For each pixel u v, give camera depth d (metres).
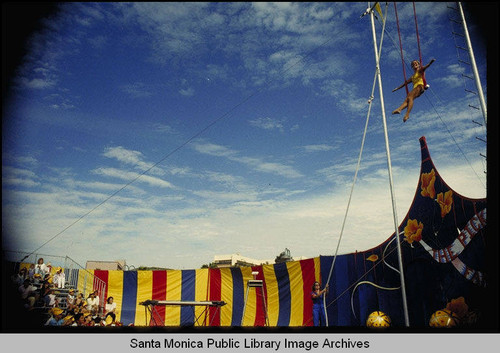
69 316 11.66
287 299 13.42
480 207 9.11
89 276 15.35
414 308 10.24
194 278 15.28
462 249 9.38
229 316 14.30
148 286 15.33
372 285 11.39
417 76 7.27
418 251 10.48
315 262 13.05
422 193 10.73
